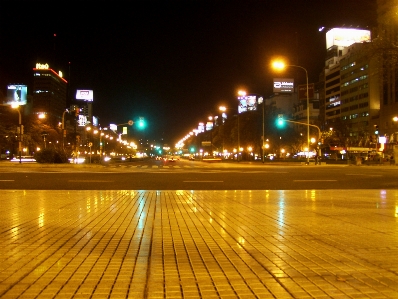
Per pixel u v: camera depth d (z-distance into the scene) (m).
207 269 5.80
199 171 36.19
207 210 11.84
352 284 5.12
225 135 96.44
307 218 10.35
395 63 17.86
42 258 6.37
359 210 11.77
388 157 65.00
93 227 9.08
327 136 88.62
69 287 5.02
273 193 16.83
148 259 6.35
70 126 133.62
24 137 72.38
